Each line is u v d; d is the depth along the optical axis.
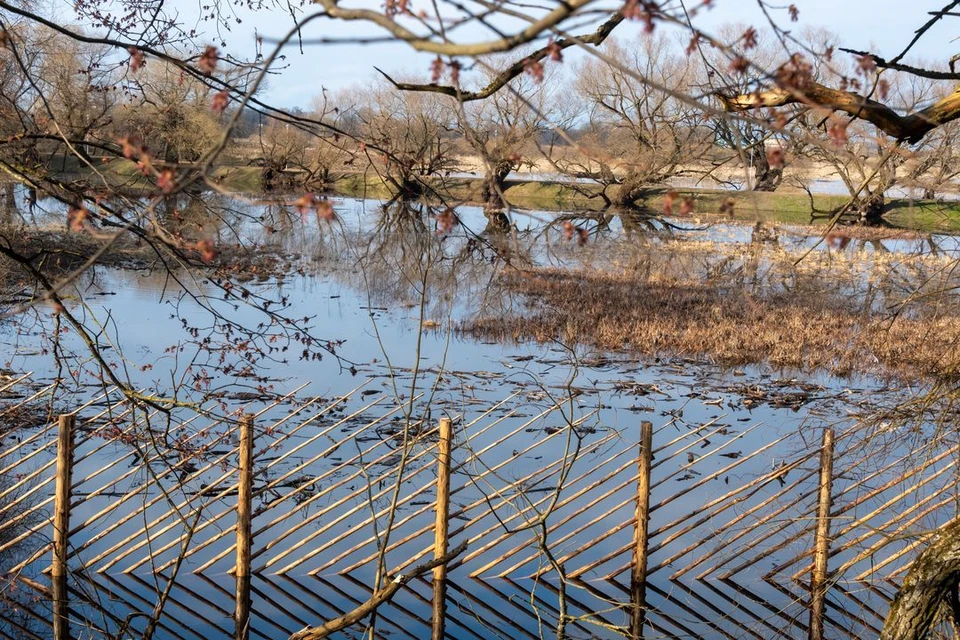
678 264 34.06
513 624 8.84
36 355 16.50
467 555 10.06
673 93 2.16
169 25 5.84
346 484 11.77
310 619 8.78
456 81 2.48
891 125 4.47
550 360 19.55
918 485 8.90
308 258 32.56
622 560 10.20
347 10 2.16
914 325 21.34
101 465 11.84
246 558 8.88
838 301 25.89
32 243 13.48
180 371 16.42
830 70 3.23
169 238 4.51
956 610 6.35
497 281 28.28
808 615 9.01
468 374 18.00
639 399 16.81
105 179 5.15
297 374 17.42
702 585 9.66
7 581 8.80
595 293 26.61
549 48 2.33
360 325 22.50
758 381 18.33
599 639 8.48
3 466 11.30
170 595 9.11
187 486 11.06
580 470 12.70
